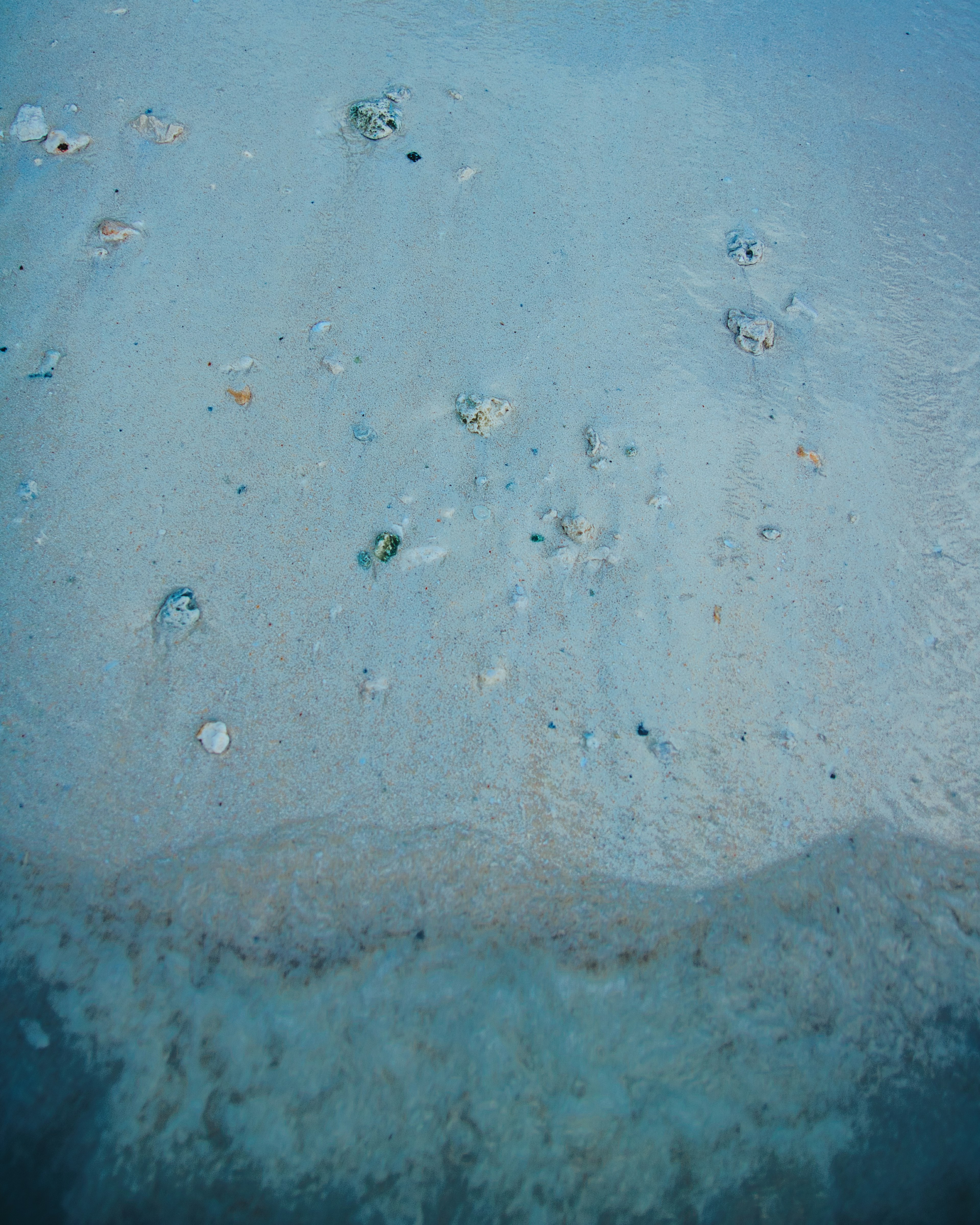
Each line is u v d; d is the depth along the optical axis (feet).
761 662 8.32
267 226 9.74
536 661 8.07
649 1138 6.75
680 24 12.16
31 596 7.97
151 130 10.06
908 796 8.11
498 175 10.34
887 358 9.93
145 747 7.58
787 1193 6.74
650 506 8.68
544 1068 6.88
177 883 7.22
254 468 8.59
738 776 7.93
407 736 7.75
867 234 10.68
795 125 11.41
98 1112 6.53
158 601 8.04
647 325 9.62
